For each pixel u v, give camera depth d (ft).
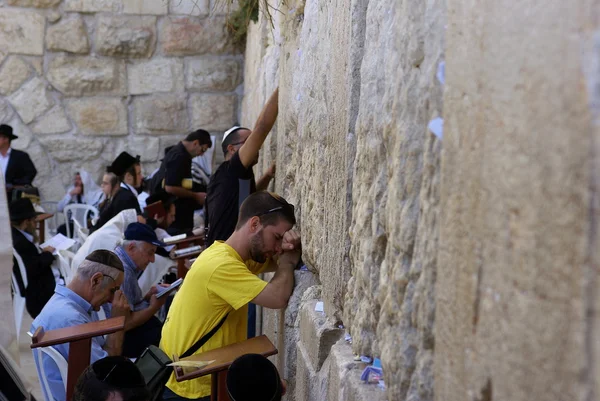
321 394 7.39
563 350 2.69
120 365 7.96
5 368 7.53
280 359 10.47
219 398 8.14
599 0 2.51
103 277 12.12
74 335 9.33
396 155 4.98
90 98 29.09
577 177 2.60
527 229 2.94
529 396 2.92
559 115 2.72
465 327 3.58
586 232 2.55
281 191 12.59
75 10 28.53
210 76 29.30
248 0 18.04
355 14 6.95
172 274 19.51
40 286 18.84
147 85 29.19
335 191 7.80
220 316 9.61
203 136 22.52
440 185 4.05
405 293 4.78
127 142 29.45
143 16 28.76
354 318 6.61
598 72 2.50
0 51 28.43
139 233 14.06
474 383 3.45
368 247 6.04
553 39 2.77
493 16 3.29
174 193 21.68
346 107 7.18
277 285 9.63
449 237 3.82
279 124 13.10
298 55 11.20
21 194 26.78
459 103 3.69
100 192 28.07
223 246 9.74
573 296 2.63
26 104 28.78
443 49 4.27
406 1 4.94
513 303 3.06
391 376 5.04
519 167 3.01
